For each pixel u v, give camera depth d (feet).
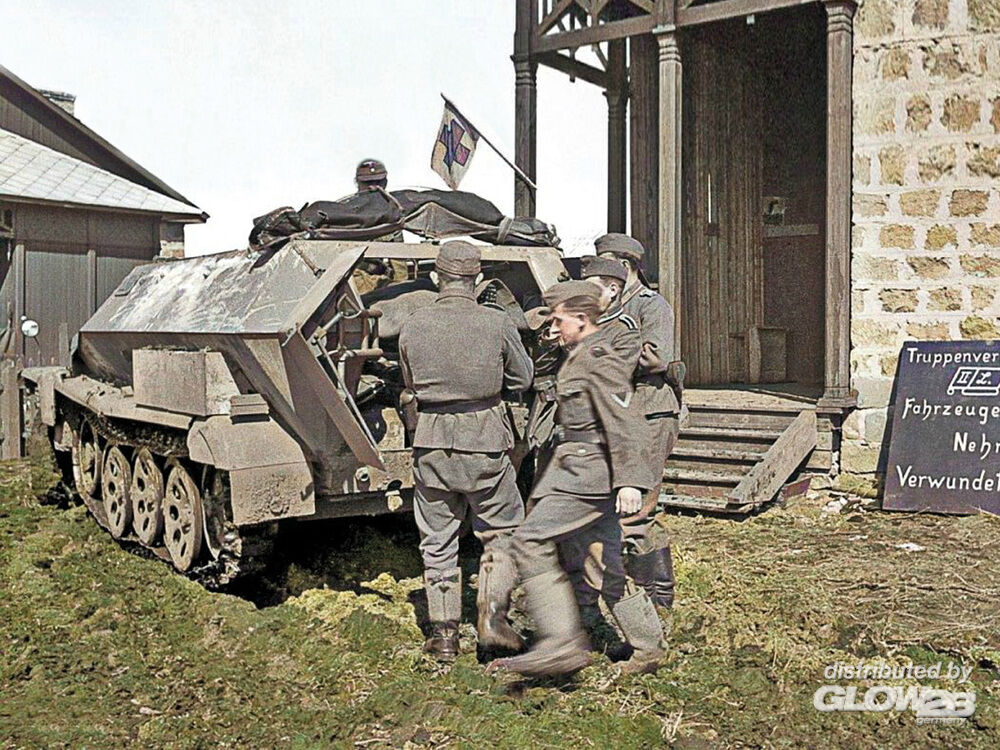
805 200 38.93
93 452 26.71
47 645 17.43
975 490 26.12
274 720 14.47
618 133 40.70
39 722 14.46
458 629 16.85
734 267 38.93
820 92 38.32
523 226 21.45
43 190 44.80
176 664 16.60
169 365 19.67
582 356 14.66
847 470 28.99
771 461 27.32
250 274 19.52
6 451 38.91
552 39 34.14
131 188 48.78
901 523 25.59
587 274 17.02
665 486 28.35
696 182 36.94
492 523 16.40
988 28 28.12
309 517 18.79
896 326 29.35
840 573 21.02
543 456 18.17
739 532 24.93
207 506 19.58
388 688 15.16
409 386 16.87
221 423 18.02
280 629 17.95
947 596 19.38
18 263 43.65
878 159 29.45
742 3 29.81
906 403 27.61
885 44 29.14
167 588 20.26
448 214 20.56
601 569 15.80
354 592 19.92
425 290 20.15
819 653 16.38
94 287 46.24
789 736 13.62
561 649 15.08
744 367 39.45
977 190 28.48
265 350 17.35
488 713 14.35
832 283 28.66
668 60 31.07
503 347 16.34
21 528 25.50
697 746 13.43
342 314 17.40
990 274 28.40
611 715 14.17
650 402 17.94
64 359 45.16
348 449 18.42
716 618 17.98
